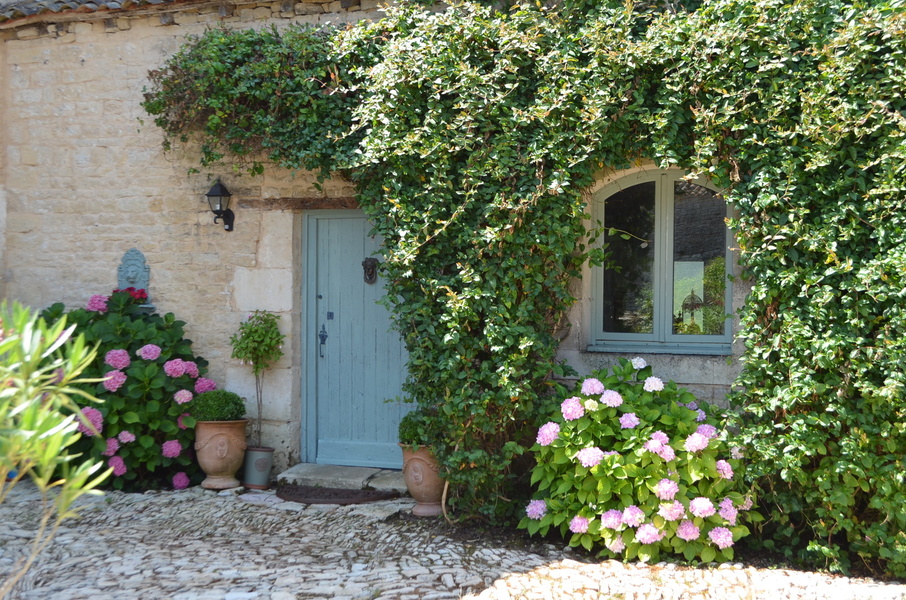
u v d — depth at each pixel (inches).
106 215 245.1
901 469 157.9
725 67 173.8
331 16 224.4
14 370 87.7
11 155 253.4
